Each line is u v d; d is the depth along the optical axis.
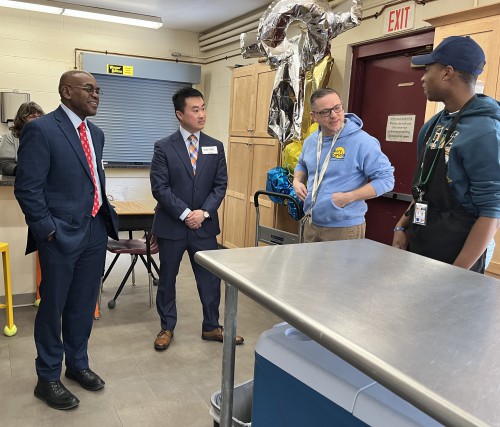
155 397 2.29
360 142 2.39
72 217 2.04
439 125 1.65
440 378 0.58
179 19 5.75
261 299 0.84
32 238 2.18
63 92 2.01
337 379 0.83
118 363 2.62
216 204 2.80
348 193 2.34
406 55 3.49
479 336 0.70
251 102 4.61
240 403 1.45
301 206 3.24
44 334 2.12
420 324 0.74
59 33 5.64
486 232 1.46
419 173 1.71
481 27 2.33
